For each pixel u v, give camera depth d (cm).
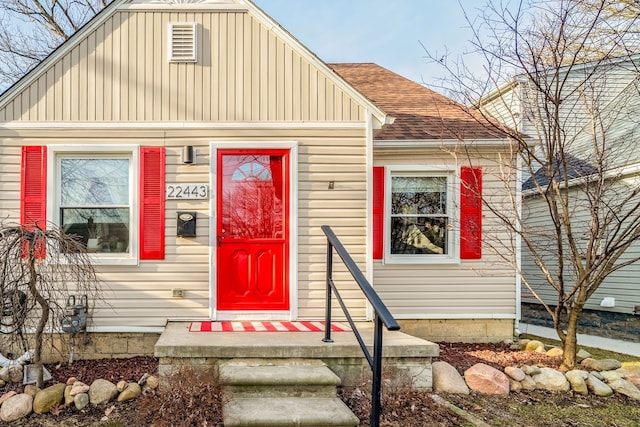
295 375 349
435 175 644
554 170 505
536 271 882
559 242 486
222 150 510
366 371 392
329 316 409
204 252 500
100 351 486
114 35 504
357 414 344
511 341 618
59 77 497
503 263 629
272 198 517
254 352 380
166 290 495
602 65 656
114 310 488
